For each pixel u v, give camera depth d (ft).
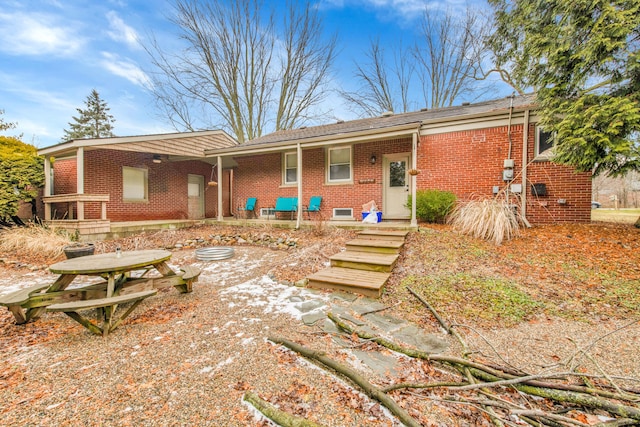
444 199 22.29
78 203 23.06
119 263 10.05
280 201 32.04
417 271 14.23
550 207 21.25
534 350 7.84
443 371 6.87
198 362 7.18
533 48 17.85
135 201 30.66
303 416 5.39
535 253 15.25
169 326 9.27
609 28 14.32
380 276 13.43
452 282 12.64
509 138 22.35
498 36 32.42
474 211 18.92
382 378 6.58
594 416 5.46
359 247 17.62
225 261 18.61
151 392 6.05
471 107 28.63
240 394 6.00
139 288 11.04
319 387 6.27
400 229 20.93
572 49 16.38
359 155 28.86
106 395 5.96
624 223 21.72
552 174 21.22
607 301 10.44
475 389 6.01
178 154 30.04
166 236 25.27
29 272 16.37
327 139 24.95
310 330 8.96
